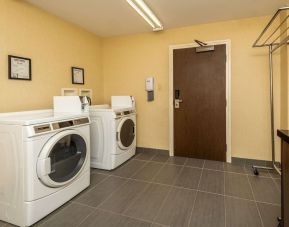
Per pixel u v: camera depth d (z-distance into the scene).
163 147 3.58
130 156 3.35
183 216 1.77
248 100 3.00
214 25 3.11
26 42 2.41
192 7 2.60
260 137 2.97
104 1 2.43
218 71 3.12
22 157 1.59
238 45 3.00
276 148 2.88
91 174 2.70
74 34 3.18
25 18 2.40
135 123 3.53
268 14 2.81
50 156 1.78
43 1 2.41
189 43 3.27
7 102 2.22
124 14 2.80
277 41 2.73
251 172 2.75
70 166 2.04
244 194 2.14
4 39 2.17
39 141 1.66
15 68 2.28
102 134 2.83
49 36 2.73
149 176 2.63
